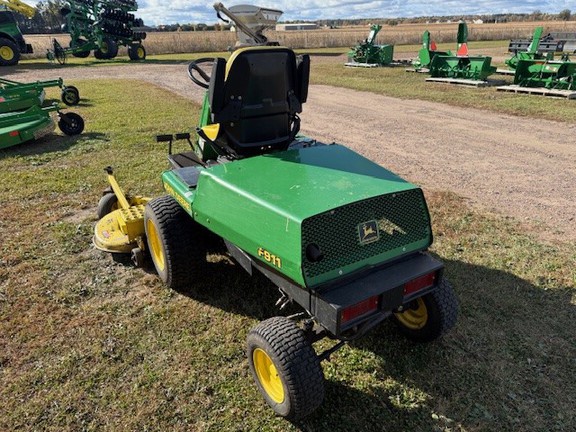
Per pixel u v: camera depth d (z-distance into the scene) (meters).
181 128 9.67
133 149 8.02
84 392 2.95
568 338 3.37
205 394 2.93
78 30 26.31
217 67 3.06
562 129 9.53
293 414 2.59
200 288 4.00
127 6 27.62
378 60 23.41
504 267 4.28
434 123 10.40
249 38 4.25
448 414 2.78
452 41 48.97
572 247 4.64
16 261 4.43
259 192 2.75
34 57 30.97
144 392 2.94
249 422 2.74
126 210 4.41
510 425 2.70
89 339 3.40
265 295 3.90
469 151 8.10
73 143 8.46
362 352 3.26
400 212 2.79
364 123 10.54
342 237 2.57
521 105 12.02
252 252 2.80
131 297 3.91
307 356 2.51
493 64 22.33
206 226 3.15
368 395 2.91
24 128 8.02
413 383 3.00
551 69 13.58
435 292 3.04
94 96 14.06
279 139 3.59
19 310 3.72
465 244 4.71
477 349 3.28
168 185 3.74
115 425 2.72
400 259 2.87
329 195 2.65
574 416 2.75
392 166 7.26
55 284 4.07
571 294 3.86
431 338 3.17
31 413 2.80
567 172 6.93
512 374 3.06
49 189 6.19
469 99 13.17
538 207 5.64
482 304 3.75
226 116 3.25
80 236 4.93
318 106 12.77
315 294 2.52
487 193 6.10
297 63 3.47
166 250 3.65
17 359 3.21
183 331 3.48
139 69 23.19
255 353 2.77
